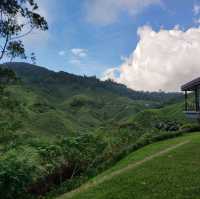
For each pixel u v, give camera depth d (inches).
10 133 743.1
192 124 950.4
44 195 438.3
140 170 460.1
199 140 682.8
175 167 454.0
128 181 406.9
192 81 1104.8
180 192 345.1
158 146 693.3
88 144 632.4
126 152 665.0
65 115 3860.7
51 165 479.2
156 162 500.4
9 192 372.2
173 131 896.3
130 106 6894.7
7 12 867.4
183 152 557.0
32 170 421.1
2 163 392.5
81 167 554.6
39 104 3395.7
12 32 886.4
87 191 400.5
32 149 495.8
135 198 339.9
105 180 439.5
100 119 6146.7
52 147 528.7
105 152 639.8
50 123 2466.8
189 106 1234.6
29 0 887.7
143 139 773.3
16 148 501.0
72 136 669.3
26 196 406.0
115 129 907.4
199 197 326.6
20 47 901.8
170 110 3002.0
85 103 7145.7
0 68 858.8
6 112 844.6
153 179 401.7
